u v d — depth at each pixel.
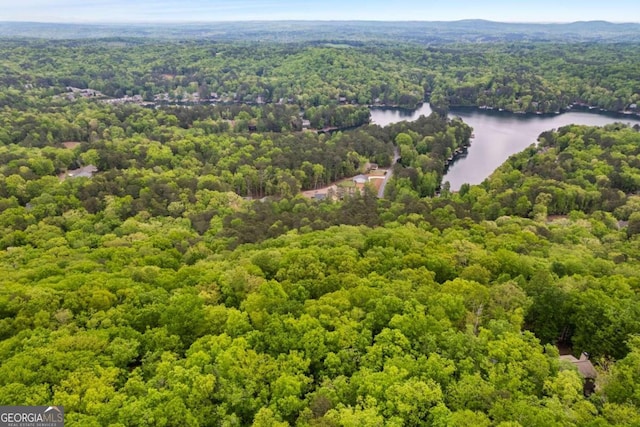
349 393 49.16
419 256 81.94
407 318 58.88
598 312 65.25
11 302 64.75
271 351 56.50
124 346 55.12
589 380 59.84
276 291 68.56
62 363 50.72
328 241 95.19
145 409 45.19
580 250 98.50
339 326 58.56
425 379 49.62
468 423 43.03
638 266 87.81
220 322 62.41
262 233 118.38
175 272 83.12
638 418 44.31
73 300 66.19
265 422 44.81
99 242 109.12
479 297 67.00
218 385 49.91
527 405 45.44
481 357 53.84
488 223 118.88
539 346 57.03
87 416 43.84
